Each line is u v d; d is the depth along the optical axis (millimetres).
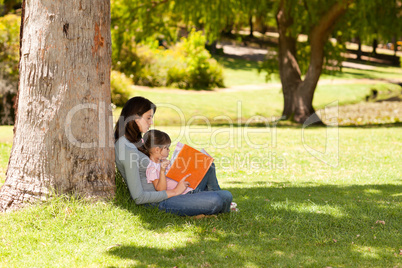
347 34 20188
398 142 12594
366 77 41844
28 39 4488
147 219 4457
